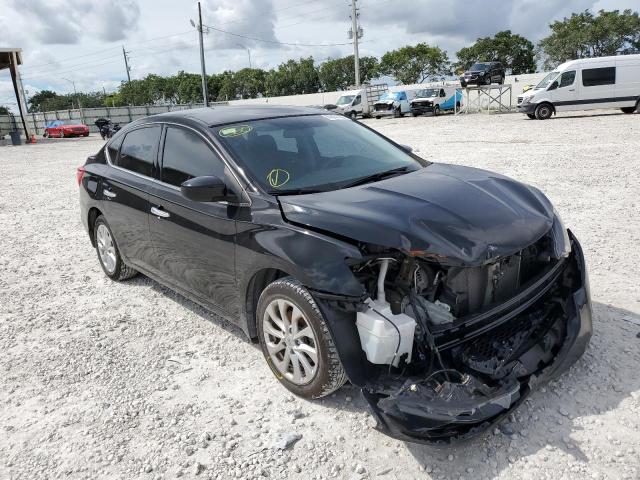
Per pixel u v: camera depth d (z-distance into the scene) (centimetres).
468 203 315
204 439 296
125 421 319
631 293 428
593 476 248
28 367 391
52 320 470
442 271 302
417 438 249
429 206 306
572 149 1248
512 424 287
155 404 334
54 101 11919
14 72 3356
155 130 454
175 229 403
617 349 347
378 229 284
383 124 2825
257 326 345
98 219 545
